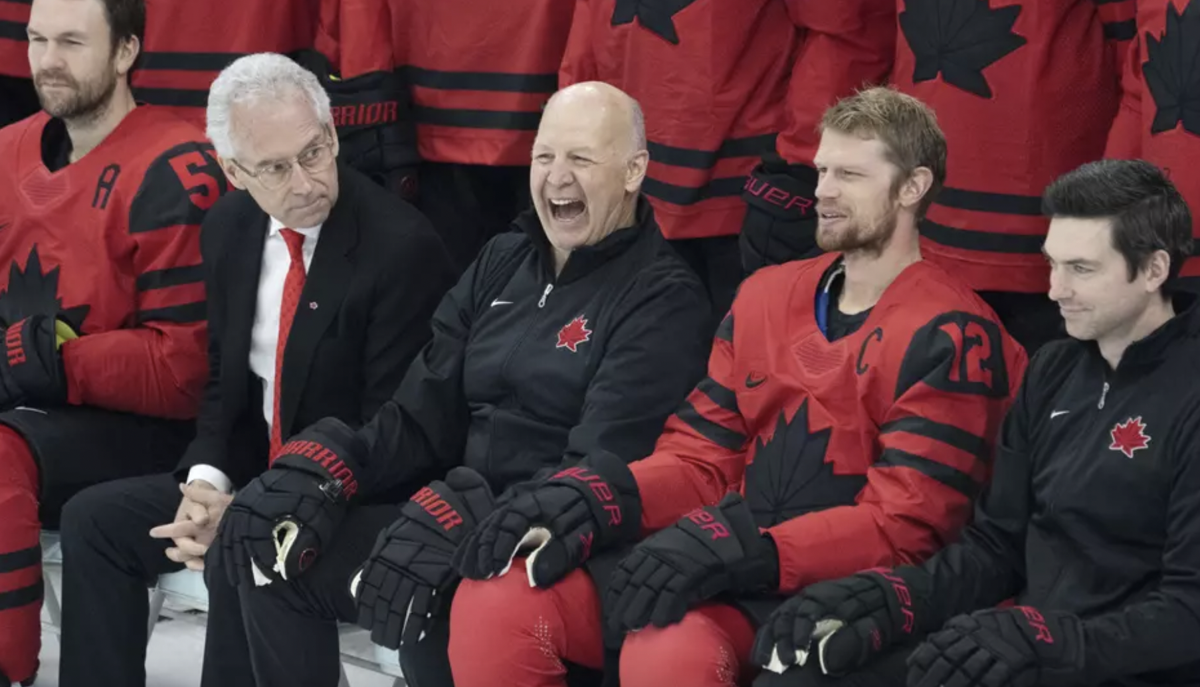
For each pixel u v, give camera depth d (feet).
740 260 33.53
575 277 27.86
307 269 30.68
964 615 21.16
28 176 34.45
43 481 31.73
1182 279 25.75
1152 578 21.68
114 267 33.60
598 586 24.22
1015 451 23.08
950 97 28.71
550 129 27.30
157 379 32.94
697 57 32.12
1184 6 25.35
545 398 27.71
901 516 23.34
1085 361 22.63
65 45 33.27
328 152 29.89
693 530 23.08
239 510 27.22
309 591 27.17
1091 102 28.35
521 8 35.88
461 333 29.35
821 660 21.45
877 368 24.26
